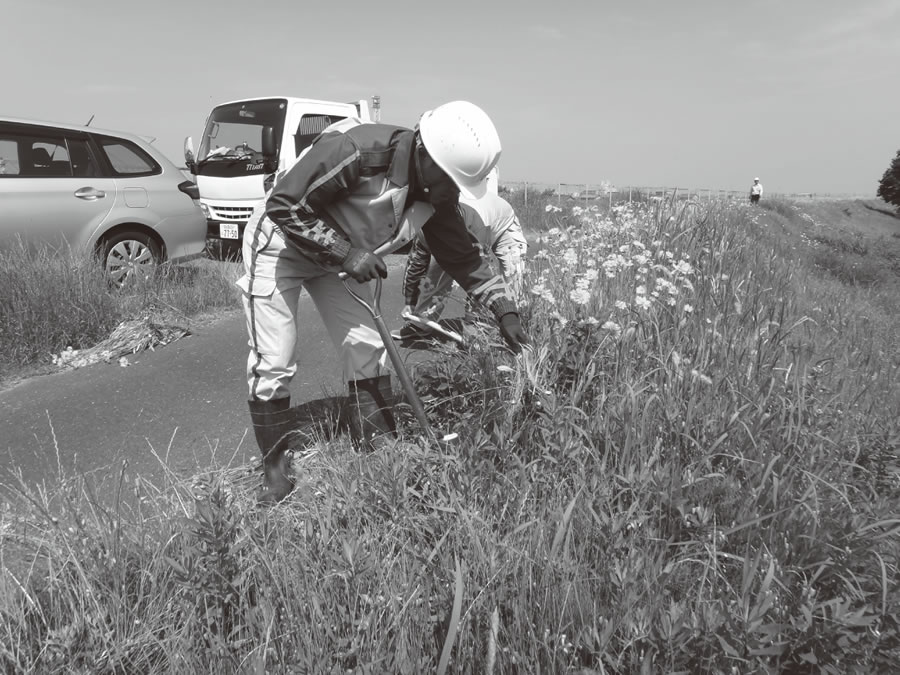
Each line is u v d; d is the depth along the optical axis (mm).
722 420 2744
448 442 2748
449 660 1796
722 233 6984
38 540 2400
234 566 2082
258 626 1961
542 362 3027
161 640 2041
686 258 5402
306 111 10172
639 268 4176
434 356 3729
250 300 2820
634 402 2691
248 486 3027
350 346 2961
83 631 2059
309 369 4754
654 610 1929
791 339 4363
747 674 1724
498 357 3188
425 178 2582
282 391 2910
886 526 2328
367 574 2088
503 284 3121
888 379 4086
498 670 1811
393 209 2592
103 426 3869
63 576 2197
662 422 2764
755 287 5480
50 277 5629
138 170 7371
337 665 1756
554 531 2258
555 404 2703
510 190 18266
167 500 2711
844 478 2633
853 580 2104
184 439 3686
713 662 1787
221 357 5027
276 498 2807
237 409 4082
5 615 2096
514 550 2100
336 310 2951
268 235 2740
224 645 1883
